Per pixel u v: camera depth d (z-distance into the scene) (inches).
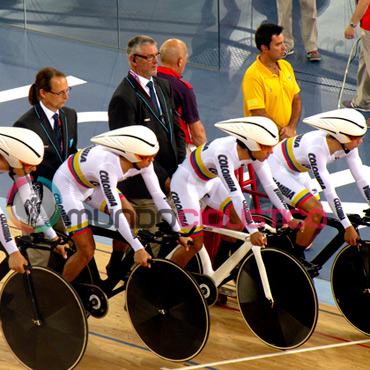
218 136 984.3
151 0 1288.1
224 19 1270.9
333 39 1214.9
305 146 574.9
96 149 519.2
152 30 1307.8
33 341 520.4
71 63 1268.5
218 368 532.7
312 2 1194.6
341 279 593.3
